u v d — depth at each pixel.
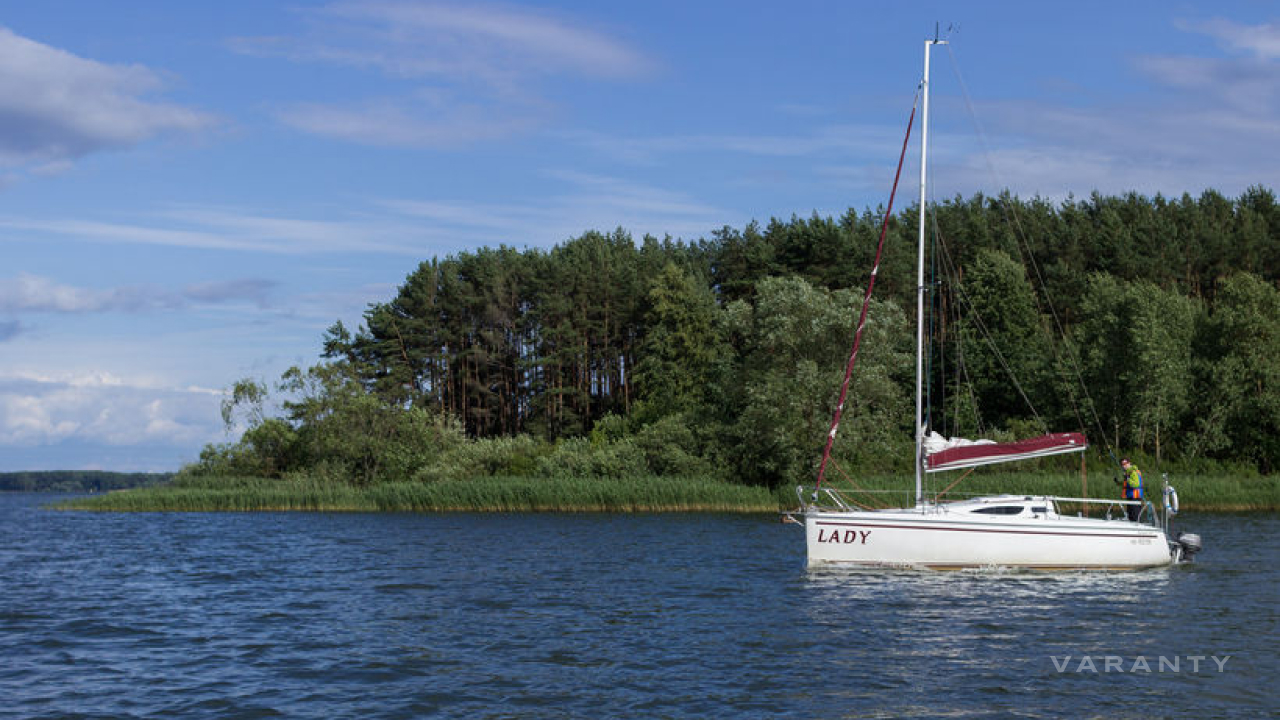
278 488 64.50
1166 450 62.56
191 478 69.88
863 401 58.19
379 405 71.62
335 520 50.91
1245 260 80.88
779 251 91.88
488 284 93.44
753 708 14.52
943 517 25.83
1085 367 64.56
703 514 50.91
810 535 26.31
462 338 93.75
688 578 26.77
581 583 26.16
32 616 22.66
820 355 60.66
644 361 80.69
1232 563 28.23
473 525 45.69
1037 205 95.81
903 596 23.27
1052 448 26.31
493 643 18.88
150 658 18.17
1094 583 24.91
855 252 82.62
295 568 30.72
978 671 16.42
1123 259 80.25
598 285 91.81
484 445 68.19
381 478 70.38
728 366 71.75
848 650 17.94
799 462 55.97
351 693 15.60
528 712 14.48
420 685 15.96
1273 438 62.03
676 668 16.80
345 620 21.55
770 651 17.92
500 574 28.14
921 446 26.88
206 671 17.12
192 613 22.83
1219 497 48.62
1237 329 64.44
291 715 14.52
